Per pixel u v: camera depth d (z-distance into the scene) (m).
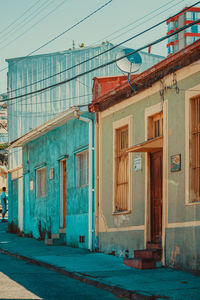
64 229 17.89
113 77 15.34
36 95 26.20
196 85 10.62
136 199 12.92
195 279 9.74
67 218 17.25
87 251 15.10
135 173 13.03
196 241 10.23
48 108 25.86
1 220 27.97
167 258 11.22
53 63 25.81
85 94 25.03
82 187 16.09
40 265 12.54
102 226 14.73
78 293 8.72
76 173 16.78
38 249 16.06
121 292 8.80
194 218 10.35
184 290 8.70
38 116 26.08
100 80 15.39
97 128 15.26
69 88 25.36
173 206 11.13
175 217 11.02
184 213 10.71
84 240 15.72
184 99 11.02
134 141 13.16
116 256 13.72
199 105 10.71
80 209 16.17
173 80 11.43
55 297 8.20
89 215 15.30
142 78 12.61
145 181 12.52
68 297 8.27
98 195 15.07
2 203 28.14
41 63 26.16
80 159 16.72
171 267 11.05
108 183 14.52
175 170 11.14
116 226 13.90
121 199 13.91
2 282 9.50
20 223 22.56
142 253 11.83
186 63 10.94
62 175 18.33
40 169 20.61
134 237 12.88
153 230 12.26
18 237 21.30
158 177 12.20
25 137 20.78
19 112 26.69
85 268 11.42
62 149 17.97
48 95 25.89
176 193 11.06
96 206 15.10
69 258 13.36
